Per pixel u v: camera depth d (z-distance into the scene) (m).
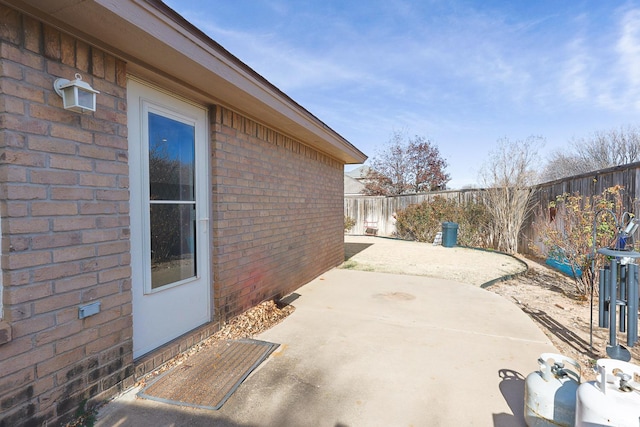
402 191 24.05
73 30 2.07
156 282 2.97
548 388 1.98
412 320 4.14
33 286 1.88
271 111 3.94
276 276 4.93
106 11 1.88
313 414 2.28
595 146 21.06
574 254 5.39
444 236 11.20
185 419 2.20
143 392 2.47
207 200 3.59
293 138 5.41
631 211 5.05
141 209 2.80
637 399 1.60
